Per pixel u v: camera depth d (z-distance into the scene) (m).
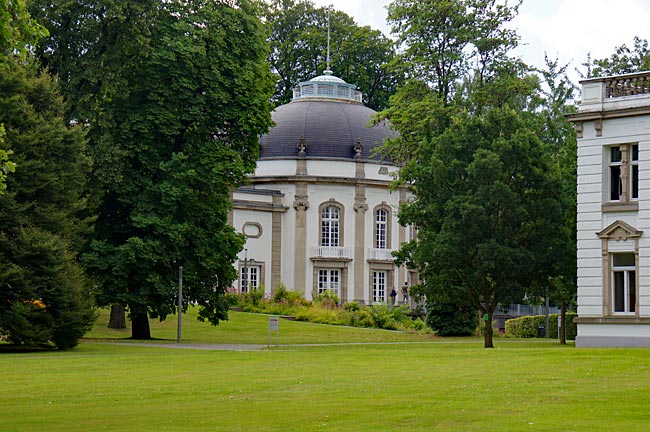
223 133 52.75
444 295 48.19
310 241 86.56
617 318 39.72
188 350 40.12
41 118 41.62
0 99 40.62
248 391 23.38
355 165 87.69
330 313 70.06
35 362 32.69
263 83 54.38
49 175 41.12
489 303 44.97
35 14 47.38
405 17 61.62
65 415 19.83
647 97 39.47
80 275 42.81
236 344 47.19
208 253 50.47
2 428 18.00
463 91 66.25
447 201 44.44
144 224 48.16
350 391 22.88
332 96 92.44
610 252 40.22
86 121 47.78
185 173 48.78
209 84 50.00
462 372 26.95
